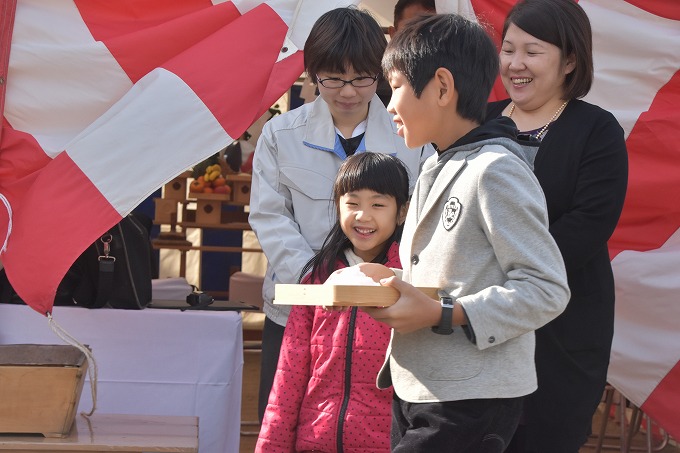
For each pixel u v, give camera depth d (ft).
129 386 12.35
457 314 6.54
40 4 11.64
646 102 13.00
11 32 11.45
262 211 11.41
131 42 11.47
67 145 10.93
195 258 24.82
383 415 9.09
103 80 11.53
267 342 11.55
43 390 10.00
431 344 6.92
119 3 11.73
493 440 6.82
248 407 19.13
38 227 10.66
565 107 10.29
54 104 11.48
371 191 9.38
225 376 12.54
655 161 12.90
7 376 9.94
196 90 11.07
